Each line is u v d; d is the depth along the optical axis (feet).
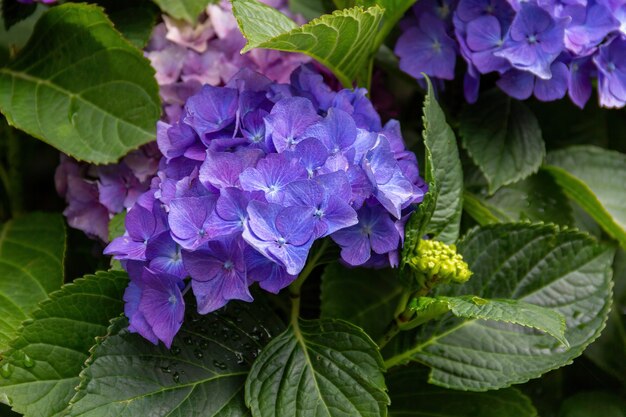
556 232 2.50
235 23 2.63
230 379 2.33
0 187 2.80
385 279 2.66
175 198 2.22
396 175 2.29
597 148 2.80
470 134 2.64
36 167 2.90
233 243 2.19
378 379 2.29
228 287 2.20
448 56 2.60
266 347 2.32
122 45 2.53
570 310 2.48
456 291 2.48
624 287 2.75
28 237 2.65
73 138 2.54
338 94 2.36
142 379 2.29
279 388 2.30
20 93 2.57
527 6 2.46
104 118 2.56
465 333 2.46
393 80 2.97
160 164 2.41
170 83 2.61
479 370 2.43
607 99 2.53
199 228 2.21
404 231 2.32
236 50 2.63
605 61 2.53
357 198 2.24
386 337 2.42
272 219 2.18
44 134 2.54
